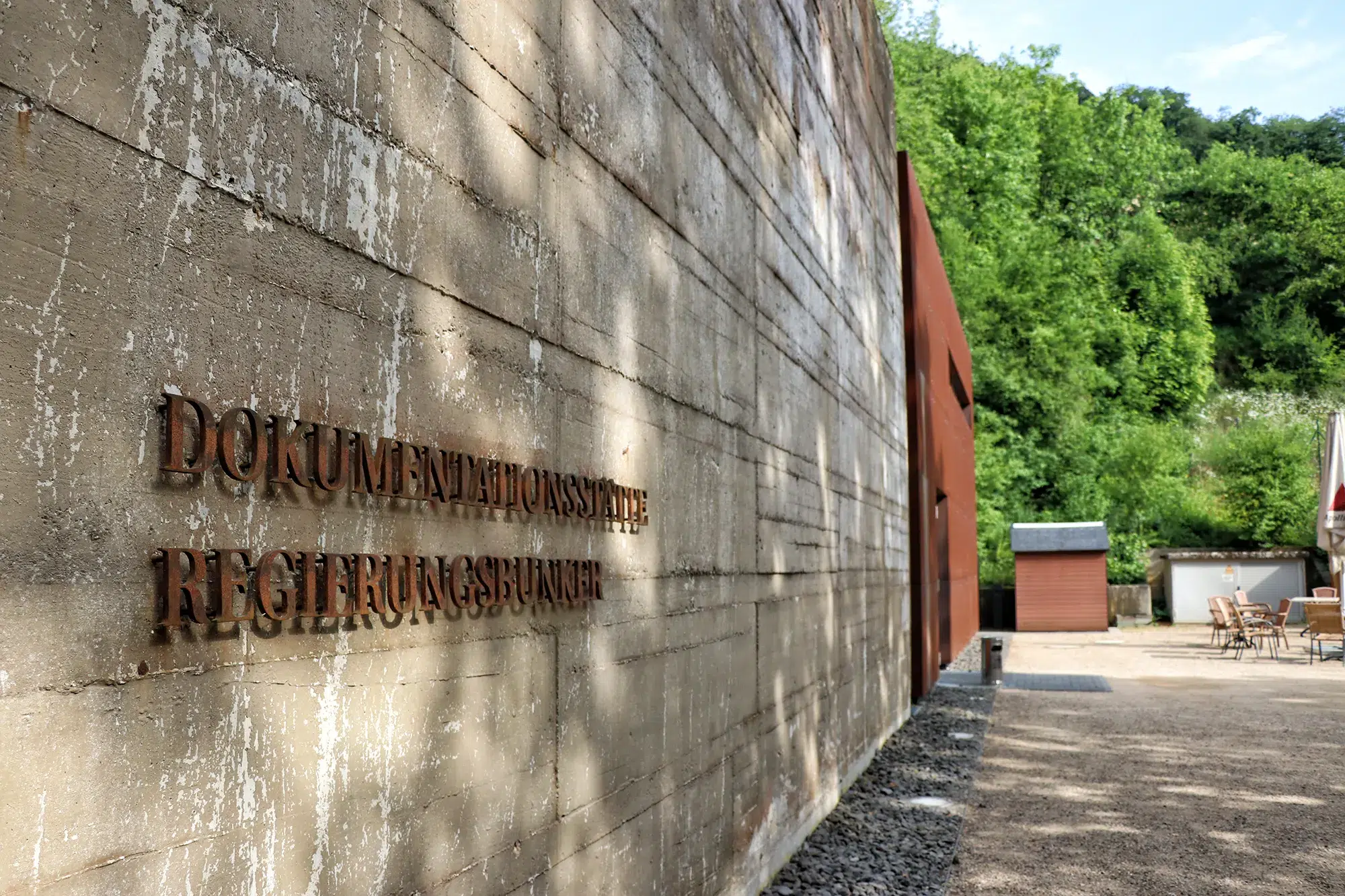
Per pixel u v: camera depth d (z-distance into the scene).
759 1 5.66
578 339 3.30
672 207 4.21
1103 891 5.57
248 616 1.87
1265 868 5.98
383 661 2.27
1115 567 36.12
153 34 1.72
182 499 1.76
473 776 2.62
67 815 1.54
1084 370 40.72
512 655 2.84
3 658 1.46
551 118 3.14
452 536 2.54
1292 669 17.59
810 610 6.64
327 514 2.10
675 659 4.14
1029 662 19.34
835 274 7.70
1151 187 51.88
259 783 1.91
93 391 1.61
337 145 2.16
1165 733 10.76
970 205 42.84
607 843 3.43
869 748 8.95
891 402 10.88
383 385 2.29
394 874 2.28
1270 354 59.22
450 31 2.60
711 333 4.69
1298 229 61.50
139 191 1.69
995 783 8.23
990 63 48.78
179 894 1.73
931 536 14.66
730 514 4.92
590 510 3.32
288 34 2.03
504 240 2.84
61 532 1.55
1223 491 40.47
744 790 5.07
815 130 7.07
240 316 1.89
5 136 1.49
